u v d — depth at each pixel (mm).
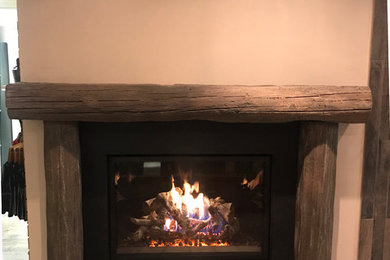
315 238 1474
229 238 1627
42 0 1372
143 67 1443
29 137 1465
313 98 1351
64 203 1419
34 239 1520
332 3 1443
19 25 1377
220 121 1392
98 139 1473
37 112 1312
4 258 2131
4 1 2203
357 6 1448
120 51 1430
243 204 1637
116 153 1488
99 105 1319
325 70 1478
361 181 1572
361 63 1483
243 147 1511
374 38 1470
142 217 1618
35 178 1491
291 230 1568
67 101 1312
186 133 1490
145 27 1424
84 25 1402
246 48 1452
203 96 1335
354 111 1361
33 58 1398
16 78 1784
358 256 1614
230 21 1438
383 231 1604
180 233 1624
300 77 1476
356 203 1585
